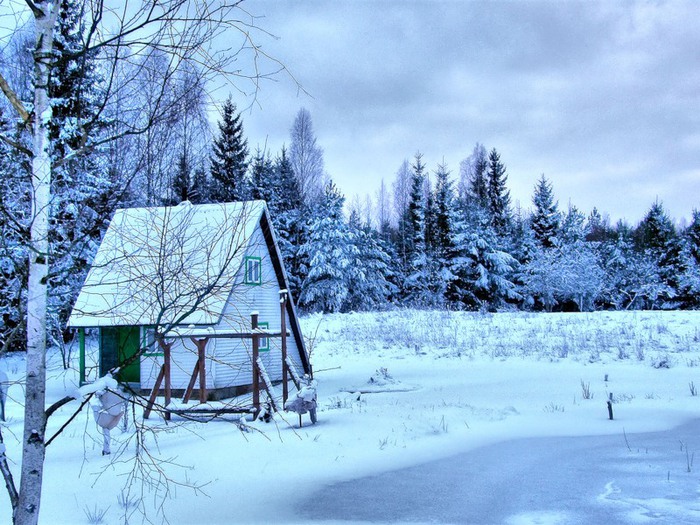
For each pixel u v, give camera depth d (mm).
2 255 4227
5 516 7645
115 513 7910
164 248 4934
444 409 15625
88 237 4473
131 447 12156
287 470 10203
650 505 7852
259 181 50625
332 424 13867
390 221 91875
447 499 8445
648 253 55688
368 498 8555
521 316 37375
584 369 22984
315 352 30344
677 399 16641
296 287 49625
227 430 13727
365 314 40938
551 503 8094
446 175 62438
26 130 4461
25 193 4410
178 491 9031
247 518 7738
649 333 28641
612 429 13227
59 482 9492
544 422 14062
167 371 15031
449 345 29609
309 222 49000
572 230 62688
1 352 4285
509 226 67250
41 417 4082
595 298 50562
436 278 51531
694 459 10359
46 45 4133
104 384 4371
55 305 5031
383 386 20328
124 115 4355
